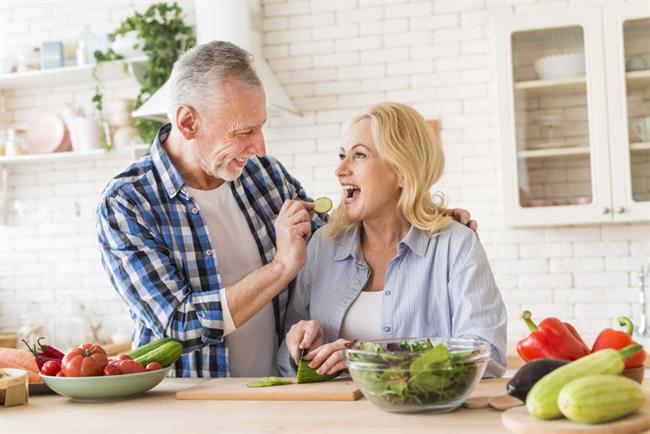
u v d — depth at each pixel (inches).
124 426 59.5
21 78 190.1
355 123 84.7
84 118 186.7
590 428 50.2
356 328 84.4
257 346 90.7
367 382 58.1
